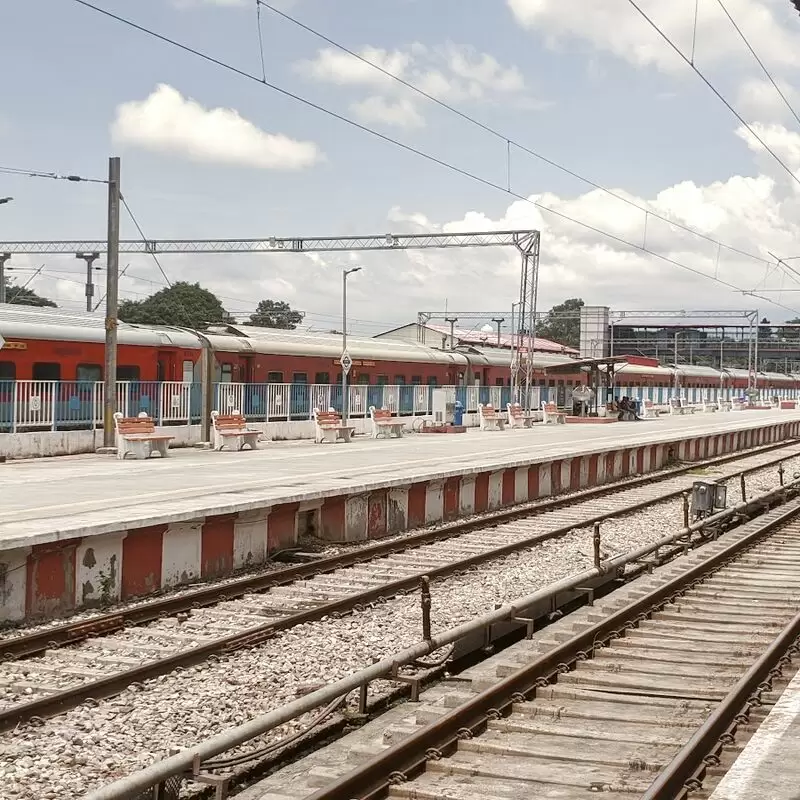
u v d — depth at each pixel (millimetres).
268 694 9125
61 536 11938
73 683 9289
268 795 6773
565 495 27516
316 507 17219
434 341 77375
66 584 12219
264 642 10781
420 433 41469
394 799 6680
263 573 15156
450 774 7051
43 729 7965
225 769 7387
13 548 11305
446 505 21672
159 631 11250
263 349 35750
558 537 18625
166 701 8742
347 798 6496
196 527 14336
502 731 7977
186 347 32062
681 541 17797
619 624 11531
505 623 11617
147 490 17453
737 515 21250
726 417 66750
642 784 6695
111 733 7926
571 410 59781
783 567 15633
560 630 11148
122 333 29750
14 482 19016
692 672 9617
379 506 19094
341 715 8672
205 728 8180
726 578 14633
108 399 26828
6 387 24719
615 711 8367
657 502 24375
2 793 6691
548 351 78125
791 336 106812
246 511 15258
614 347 104125
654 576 14539
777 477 31969
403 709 8797
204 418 30641
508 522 20828
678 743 7508
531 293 46156
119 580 13039
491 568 15562
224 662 10031
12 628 11367
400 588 13570
